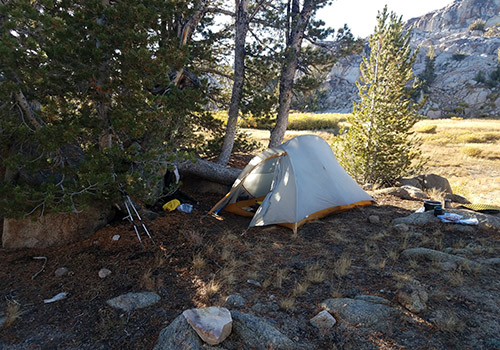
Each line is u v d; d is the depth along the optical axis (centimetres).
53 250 549
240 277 464
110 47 482
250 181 816
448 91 10219
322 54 1020
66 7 505
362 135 1086
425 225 635
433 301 374
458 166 1547
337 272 460
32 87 476
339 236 600
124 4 462
